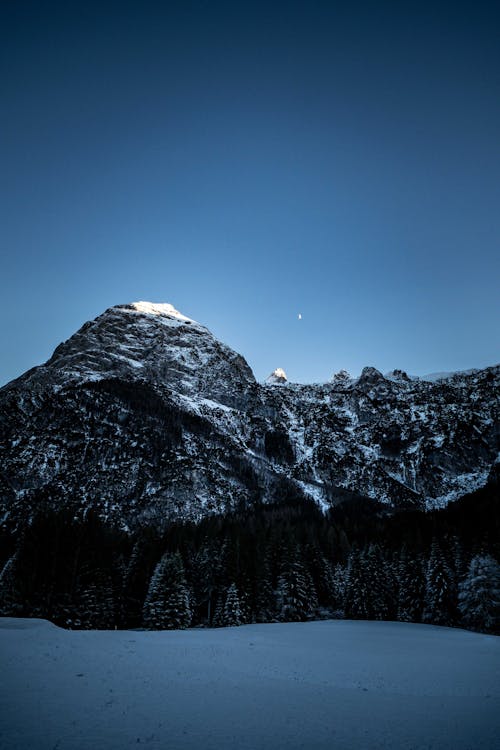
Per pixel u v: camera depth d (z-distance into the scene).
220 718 20.72
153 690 24.98
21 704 21.11
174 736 18.12
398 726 20.77
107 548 91.56
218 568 89.44
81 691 23.88
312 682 29.48
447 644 51.38
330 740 18.58
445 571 78.62
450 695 27.33
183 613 71.56
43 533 82.69
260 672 31.78
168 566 75.06
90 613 72.75
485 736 19.64
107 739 17.42
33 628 46.59
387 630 65.94
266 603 84.31
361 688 28.44
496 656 43.19
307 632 61.31
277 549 97.81
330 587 99.50
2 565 98.19
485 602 67.50
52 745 16.55
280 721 20.72
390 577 89.56
